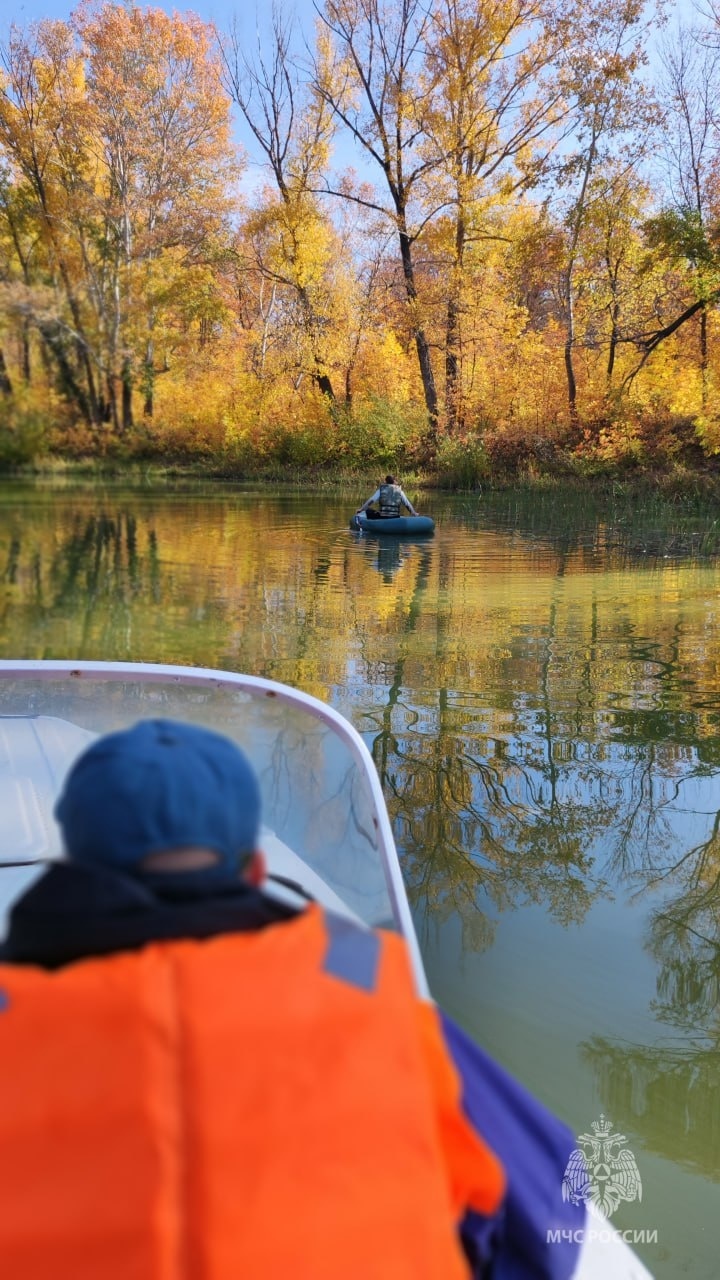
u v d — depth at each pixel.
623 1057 2.11
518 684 5.21
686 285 19.77
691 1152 1.85
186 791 0.78
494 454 19.70
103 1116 0.65
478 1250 0.85
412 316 20.70
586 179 20.09
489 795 3.61
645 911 2.77
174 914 0.74
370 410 18.70
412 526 11.89
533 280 21.16
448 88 20.36
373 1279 0.65
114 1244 0.62
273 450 16.38
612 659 5.82
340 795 1.92
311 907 0.82
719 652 6.04
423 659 5.78
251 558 9.55
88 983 0.69
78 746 2.19
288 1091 0.67
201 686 2.09
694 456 19.39
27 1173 0.64
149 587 7.56
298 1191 0.65
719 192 19.70
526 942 2.58
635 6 19.11
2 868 2.08
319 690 5.05
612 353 20.56
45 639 5.99
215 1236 0.63
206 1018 0.68
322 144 20.02
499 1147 0.91
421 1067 0.73
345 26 19.75
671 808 3.51
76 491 8.65
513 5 19.56
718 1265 1.60
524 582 8.71
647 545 11.38
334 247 20.23
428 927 2.64
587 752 4.11
